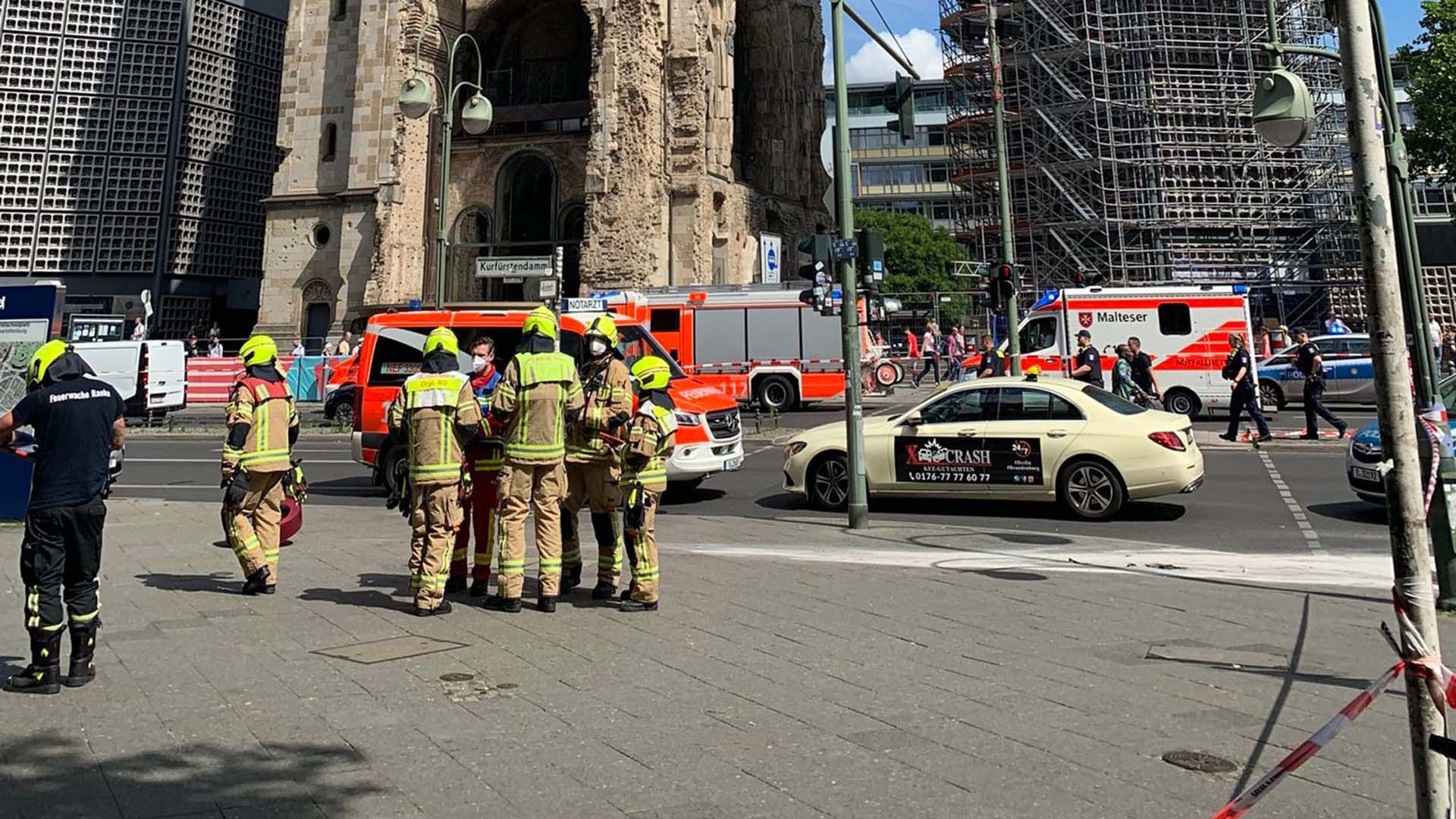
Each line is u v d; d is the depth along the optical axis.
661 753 4.53
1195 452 12.23
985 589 8.20
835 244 11.98
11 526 11.59
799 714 5.10
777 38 46.06
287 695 5.36
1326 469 16.17
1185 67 50.78
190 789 4.07
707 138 38.12
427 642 6.53
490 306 16.03
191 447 24.09
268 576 8.04
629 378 7.78
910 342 48.12
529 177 42.09
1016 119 53.78
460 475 7.48
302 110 44.25
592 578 9.02
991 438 12.64
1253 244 49.56
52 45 52.62
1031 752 4.55
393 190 40.44
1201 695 5.41
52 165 52.41
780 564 9.35
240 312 57.25
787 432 23.89
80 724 4.88
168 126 54.28
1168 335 24.94
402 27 41.69
